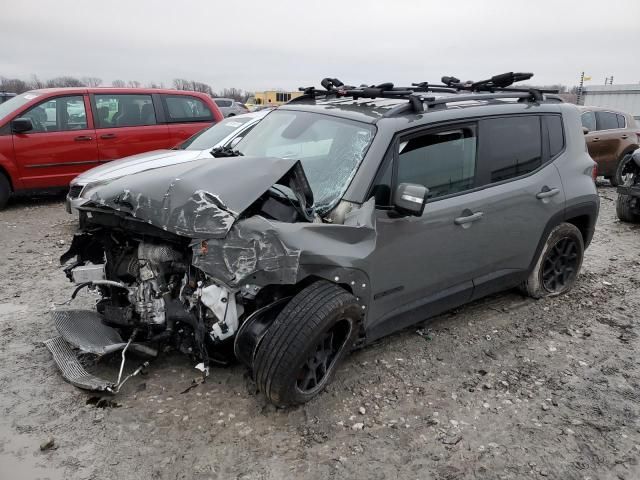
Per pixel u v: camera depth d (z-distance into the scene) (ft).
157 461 9.19
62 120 28.89
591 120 38.11
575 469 9.47
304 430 10.12
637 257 22.02
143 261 10.96
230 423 10.23
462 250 13.17
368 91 14.07
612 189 40.22
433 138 12.61
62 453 9.29
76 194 20.84
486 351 13.48
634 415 11.10
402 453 9.68
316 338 9.96
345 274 10.75
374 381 11.89
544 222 15.24
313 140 12.81
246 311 11.00
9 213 27.91
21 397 10.86
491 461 9.59
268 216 10.58
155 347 11.91
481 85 16.35
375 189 11.40
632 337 14.61
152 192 10.42
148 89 31.24
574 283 18.06
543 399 11.57
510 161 14.32
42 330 13.89
